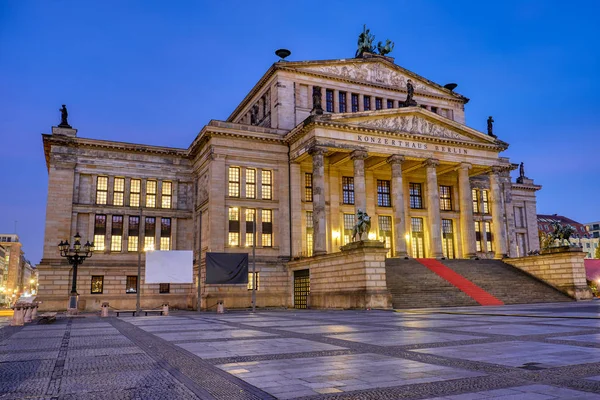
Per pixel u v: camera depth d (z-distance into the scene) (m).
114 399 10.04
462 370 12.46
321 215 57.12
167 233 69.19
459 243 73.75
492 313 34.66
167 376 12.41
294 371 12.76
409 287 49.94
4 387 11.36
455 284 52.03
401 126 62.81
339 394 10.16
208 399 9.95
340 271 49.44
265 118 70.44
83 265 63.50
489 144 68.00
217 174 61.06
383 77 73.12
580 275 55.06
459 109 78.75
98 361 15.15
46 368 13.97
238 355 15.84
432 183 63.38
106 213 65.88
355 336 20.92
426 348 16.58
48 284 61.66
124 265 65.50
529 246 95.25
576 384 10.66
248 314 44.34
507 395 9.76
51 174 64.31
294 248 62.34
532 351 15.41
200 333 24.16
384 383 11.09
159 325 30.69
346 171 67.75
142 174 68.94
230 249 60.41
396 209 60.84
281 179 64.12
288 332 23.66
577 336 19.27
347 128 59.31
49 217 63.19
